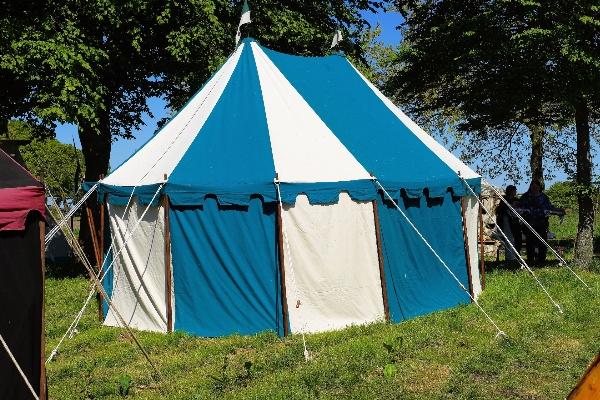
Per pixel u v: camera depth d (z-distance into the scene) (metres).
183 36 12.78
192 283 7.49
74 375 6.04
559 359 6.00
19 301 4.35
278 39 14.79
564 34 10.20
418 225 8.62
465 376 5.54
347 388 5.30
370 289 7.86
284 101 8.78
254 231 7.47
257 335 7.18
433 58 12.48
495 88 11.67
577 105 11.84
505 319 7.73
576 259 11.98
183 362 6.28
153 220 7.70
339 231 7.69
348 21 16.34
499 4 10.80
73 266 14.23
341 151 8.23
